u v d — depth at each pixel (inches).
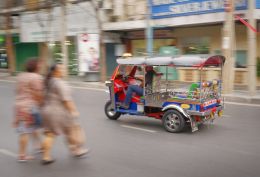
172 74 411.8
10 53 1103.0
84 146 307.1
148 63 369.1
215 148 296.8
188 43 829.8
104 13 914.7
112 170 245.9
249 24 560.7
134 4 864.3
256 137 331.6
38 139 290.2
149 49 739.4
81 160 268.7
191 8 746.8
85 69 842.2
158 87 396.5
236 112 459.8
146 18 788.6
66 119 256.1
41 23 1038.4
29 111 256.7
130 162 262.5
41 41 1109.1
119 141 323.3
